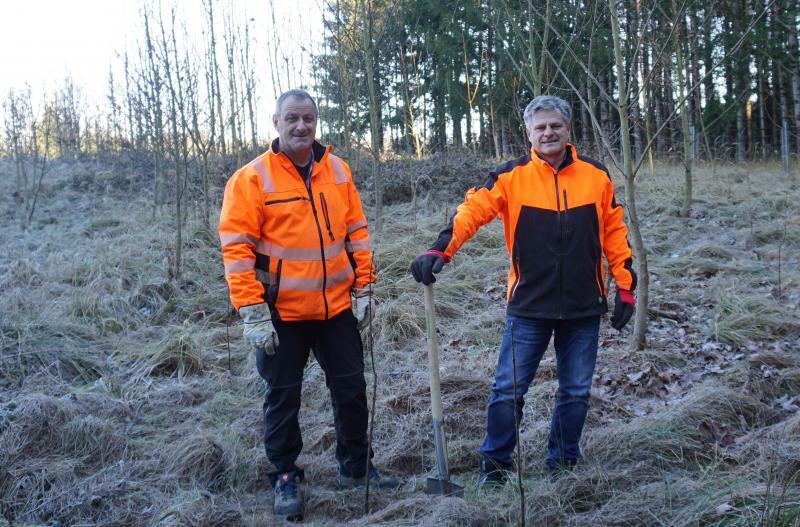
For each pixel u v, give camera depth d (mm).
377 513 2486
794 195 7957
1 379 4047
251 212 2494
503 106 12898
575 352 2627
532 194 2562
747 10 12219
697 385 3574
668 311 4879
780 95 15023
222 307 5645
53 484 2812
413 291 5492
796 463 2570
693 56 8133
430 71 13930
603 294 2637
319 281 2572
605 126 13883
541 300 2572
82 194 11750
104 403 3602
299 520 2572
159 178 10562
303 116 2498
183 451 3021
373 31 8078
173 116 7070
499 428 2652
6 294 5734
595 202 2566
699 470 2746
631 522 2305
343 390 2686
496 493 2590
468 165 10172
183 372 4316
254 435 3316
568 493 2510
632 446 2912
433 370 2623
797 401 3381
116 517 2604
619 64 4227
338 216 2637
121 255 6750
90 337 4918
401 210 8844
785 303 4871
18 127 12789
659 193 8641
